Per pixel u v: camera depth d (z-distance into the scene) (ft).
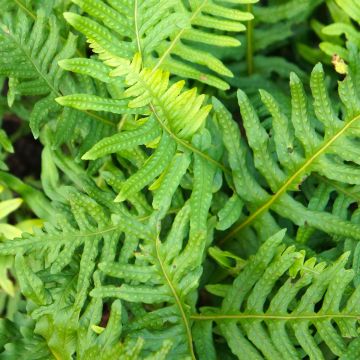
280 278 2.26
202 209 2.10
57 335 2.04
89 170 2.25
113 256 2.09
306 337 2.05
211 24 2.19
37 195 2.37
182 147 2.09
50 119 2.34
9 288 2.31
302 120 2.09
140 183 2.01
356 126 2.07
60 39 2.29
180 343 2.07
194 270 2.07
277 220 2.33
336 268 2.03
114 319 1.99
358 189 2.20
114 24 2.03
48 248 2.07
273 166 2.15
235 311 2.13
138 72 1.96
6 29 2.16
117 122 2.30
